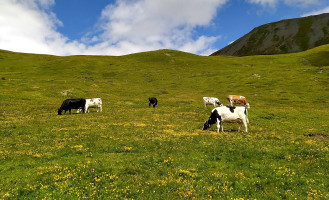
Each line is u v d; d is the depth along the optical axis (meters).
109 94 53.84
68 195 9.04
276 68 87.38
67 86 54.81
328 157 13.55
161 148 15.58
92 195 9.10
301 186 10.19
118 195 9.12
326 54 107.88
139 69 92.62
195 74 85.06
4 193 8.98
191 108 39.06
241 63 105.81
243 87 64.44
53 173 11.01
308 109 39.03
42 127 21.80
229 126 24.75
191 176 11.02
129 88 63.50
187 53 134.50
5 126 21.55
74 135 18.86
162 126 23.39
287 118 29.94
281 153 14.48
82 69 85.00
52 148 15.11
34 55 114.25
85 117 28.06
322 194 9.30
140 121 26.23
